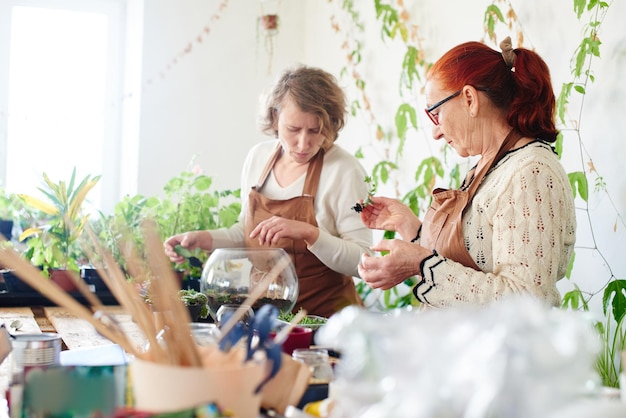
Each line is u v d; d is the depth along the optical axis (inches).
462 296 73.1
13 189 176.2
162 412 34.7
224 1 173.9
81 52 180.4
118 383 39.9
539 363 30.7
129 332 82.9
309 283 111.3
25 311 106.7
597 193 97.3
